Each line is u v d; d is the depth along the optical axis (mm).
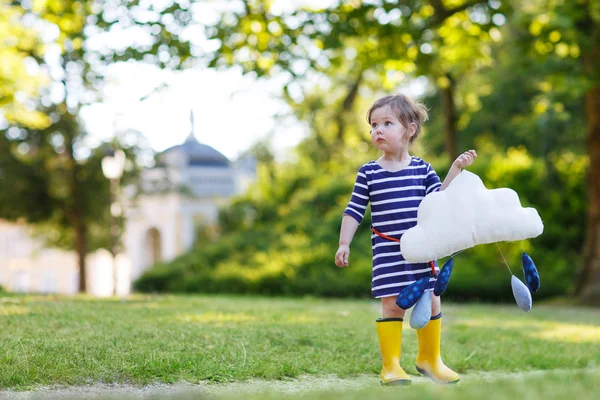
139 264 49375
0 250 56500
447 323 8391
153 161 25656
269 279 18516
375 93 29969
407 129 4422
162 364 4215
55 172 24391
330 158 30750
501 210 4164
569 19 13344
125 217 26734
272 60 13578
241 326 6195
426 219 4148
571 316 11203
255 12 13586
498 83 26453
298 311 8633
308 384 4238
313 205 23156
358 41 14672
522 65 15117
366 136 31656
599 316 11391
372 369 4879
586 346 6676
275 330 6004
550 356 5957
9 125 23344
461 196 4164
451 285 16562
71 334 5203
